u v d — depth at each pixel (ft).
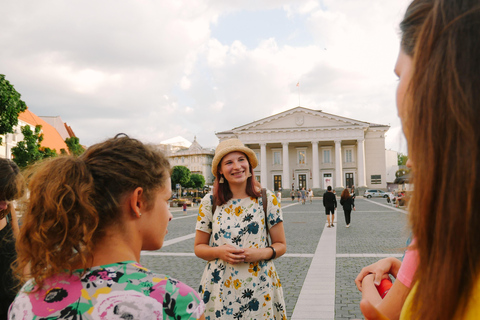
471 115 1.71
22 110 69.31
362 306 2.65
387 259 3.87
